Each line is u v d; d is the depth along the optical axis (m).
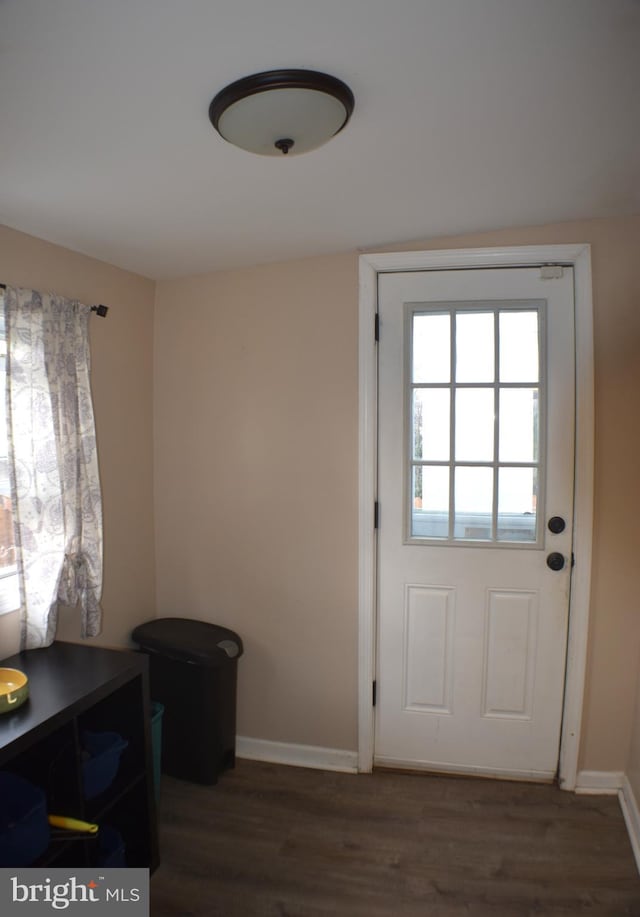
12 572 1.84
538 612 2.24
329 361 2.30
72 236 1.92
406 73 1.09
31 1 0.86
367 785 2.30
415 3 0.90
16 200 1.63
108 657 1.80
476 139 1.37
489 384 2.21
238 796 2.23
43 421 1.82
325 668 2.39
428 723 2.36
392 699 2.37
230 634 2.38
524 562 2.23
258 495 2.42
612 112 1.26
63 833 1.52
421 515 2.30
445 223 1.99
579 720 2.21
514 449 2.22
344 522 2.33
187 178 1.53
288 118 1.16
